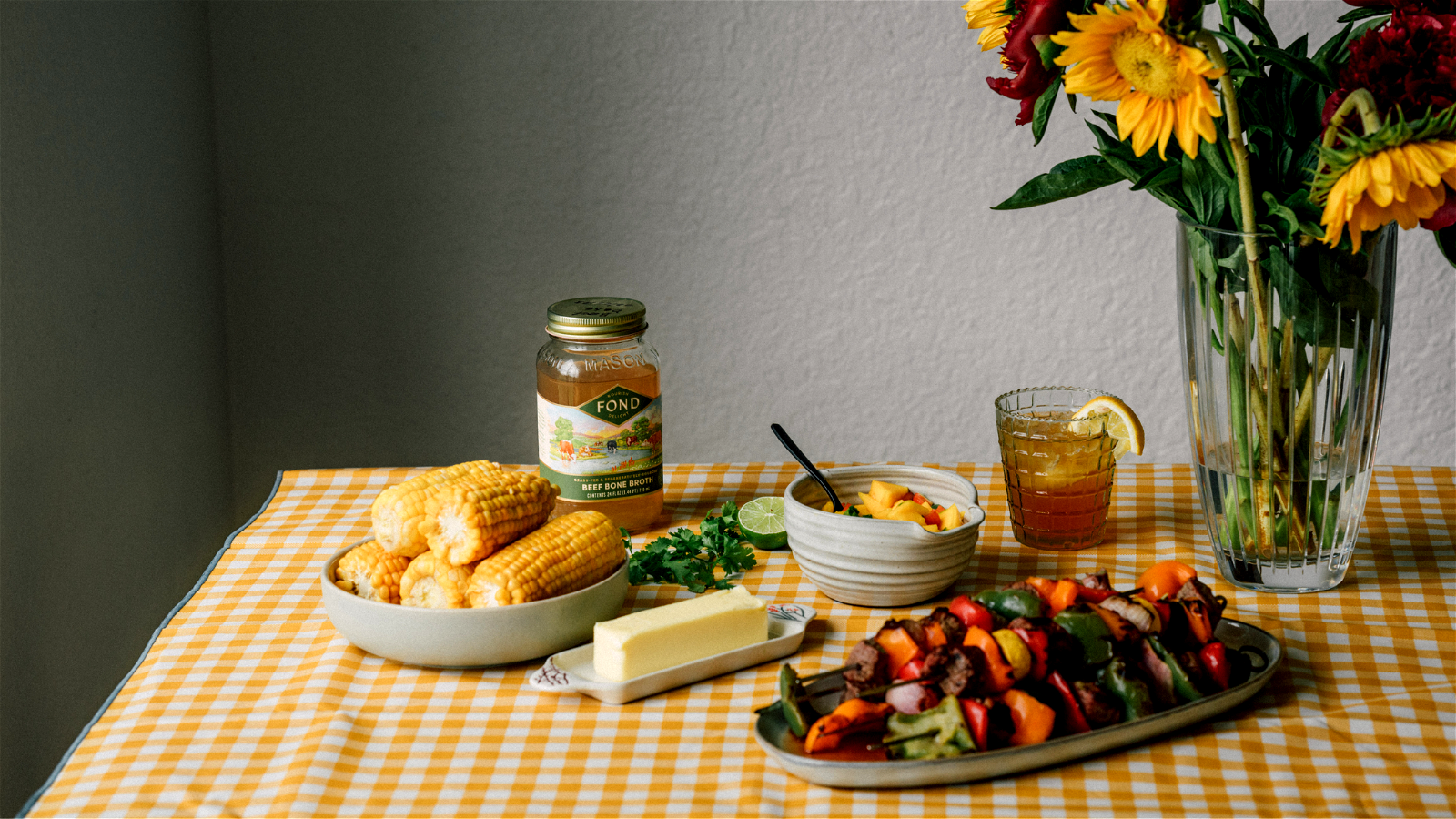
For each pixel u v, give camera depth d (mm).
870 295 2164
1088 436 1198
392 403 2260
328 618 1117
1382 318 1044
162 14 1958
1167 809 816
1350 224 891
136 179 1879
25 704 1540
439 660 992
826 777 829
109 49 1795
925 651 859
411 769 877
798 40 2057
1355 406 1062
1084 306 2137
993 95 2055
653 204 2148
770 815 816
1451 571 1175
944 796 830
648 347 1288
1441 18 897
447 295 2207
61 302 1646
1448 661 1007
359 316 2221
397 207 2168
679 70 2082
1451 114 842
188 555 2070
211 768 884
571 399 1244
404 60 2104
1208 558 1213
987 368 2184
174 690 990
